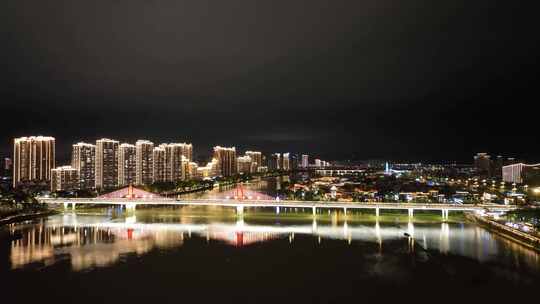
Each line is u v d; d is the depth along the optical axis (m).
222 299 159.50
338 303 155.38
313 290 168.88
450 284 173.88
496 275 184.88
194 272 192.50
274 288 171.38
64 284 175.88
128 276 186.50
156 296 162.50
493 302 154.62
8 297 162.00
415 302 155.88
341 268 198.88
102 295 163.62
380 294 164.25
